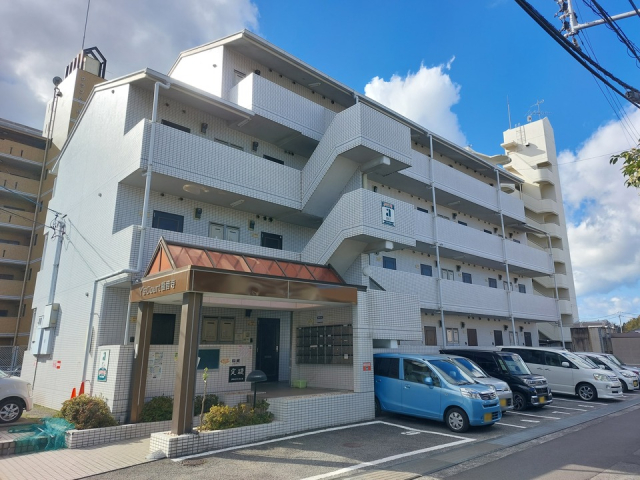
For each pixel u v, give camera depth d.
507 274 24.31
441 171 21.61
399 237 14.73
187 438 8.02
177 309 13.04
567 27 7.48
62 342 14.11
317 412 10.34
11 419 10.53
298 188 15.92
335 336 12.71
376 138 14.76
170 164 12.45
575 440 9.52
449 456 8.05
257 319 14.94
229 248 13.70
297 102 16.62
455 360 12.44
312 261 14.97
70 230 15.71
